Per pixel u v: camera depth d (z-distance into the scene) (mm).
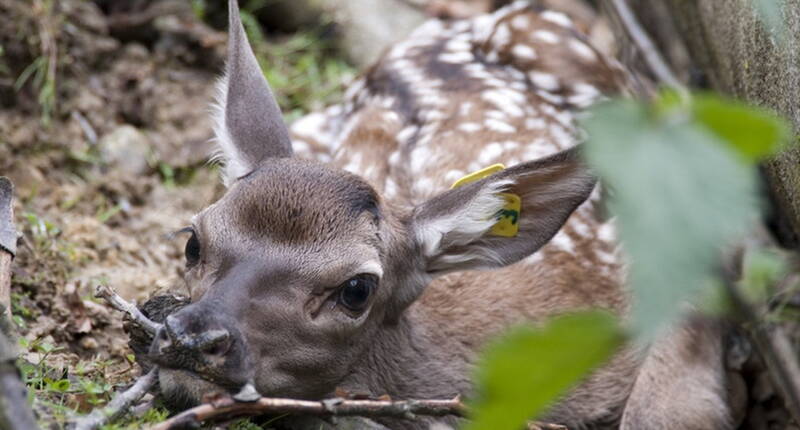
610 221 9641
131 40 13430
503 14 11836
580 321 2883
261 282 6848
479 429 3059
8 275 7012
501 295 8969
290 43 14133
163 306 7285
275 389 7020
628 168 2840
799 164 7496
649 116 2908
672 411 9031
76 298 9258
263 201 7152
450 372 8531
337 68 13930
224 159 8484
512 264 8312
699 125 2877
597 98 10797
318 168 7492
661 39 13031
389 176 9805
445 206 7945
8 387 4812
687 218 2787
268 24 14664
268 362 6879
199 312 6324
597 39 13977
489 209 7801
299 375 7156
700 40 11359
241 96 8398
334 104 13188
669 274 2756
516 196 7766
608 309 9391
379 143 10219
